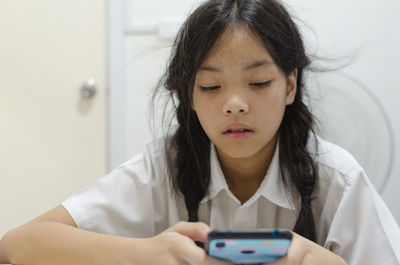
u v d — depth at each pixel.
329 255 0.57
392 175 1.23
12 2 1.37
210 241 0.43
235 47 0.59
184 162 0.77
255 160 0.74
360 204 0.71
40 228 0.65
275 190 0.75
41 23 1.37
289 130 0.75
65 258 0.60
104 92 1.38
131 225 0.76
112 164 1.39
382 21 1.22
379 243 0.67
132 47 1.34
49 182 1.42
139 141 1.37
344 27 1.23
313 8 1.23
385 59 1.23
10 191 1.42
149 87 1.33
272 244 0.44
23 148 1.41
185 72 0.66
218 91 0.61
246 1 0.62
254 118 0.61
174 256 0.54
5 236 0.68
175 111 0.78
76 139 1.40
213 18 0.60
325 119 1.21
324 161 0.75
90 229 0.72
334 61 1.22
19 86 1.39
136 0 1.33
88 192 0.75
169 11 1.32
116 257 0.57
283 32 0.63
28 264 0.62
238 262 0.50
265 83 0.61
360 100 1.21
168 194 0.78
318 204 0.76
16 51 1.38
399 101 1.23
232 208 0.77
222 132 0.63
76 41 1.37
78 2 1.36
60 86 1.39
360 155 1.22
